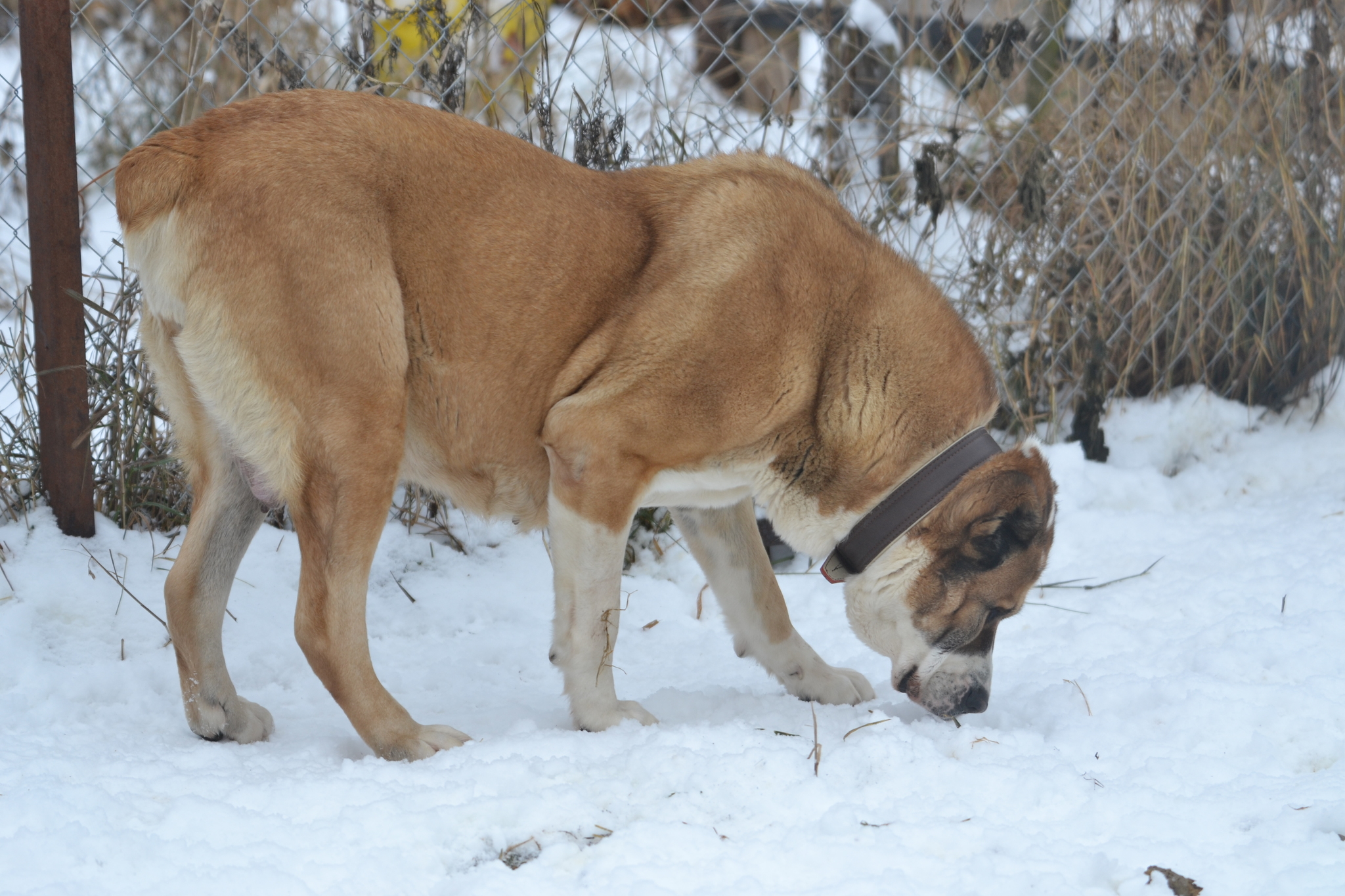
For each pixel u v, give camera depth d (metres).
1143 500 4.53
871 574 2.78
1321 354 5.09
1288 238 5.13
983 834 2.02
